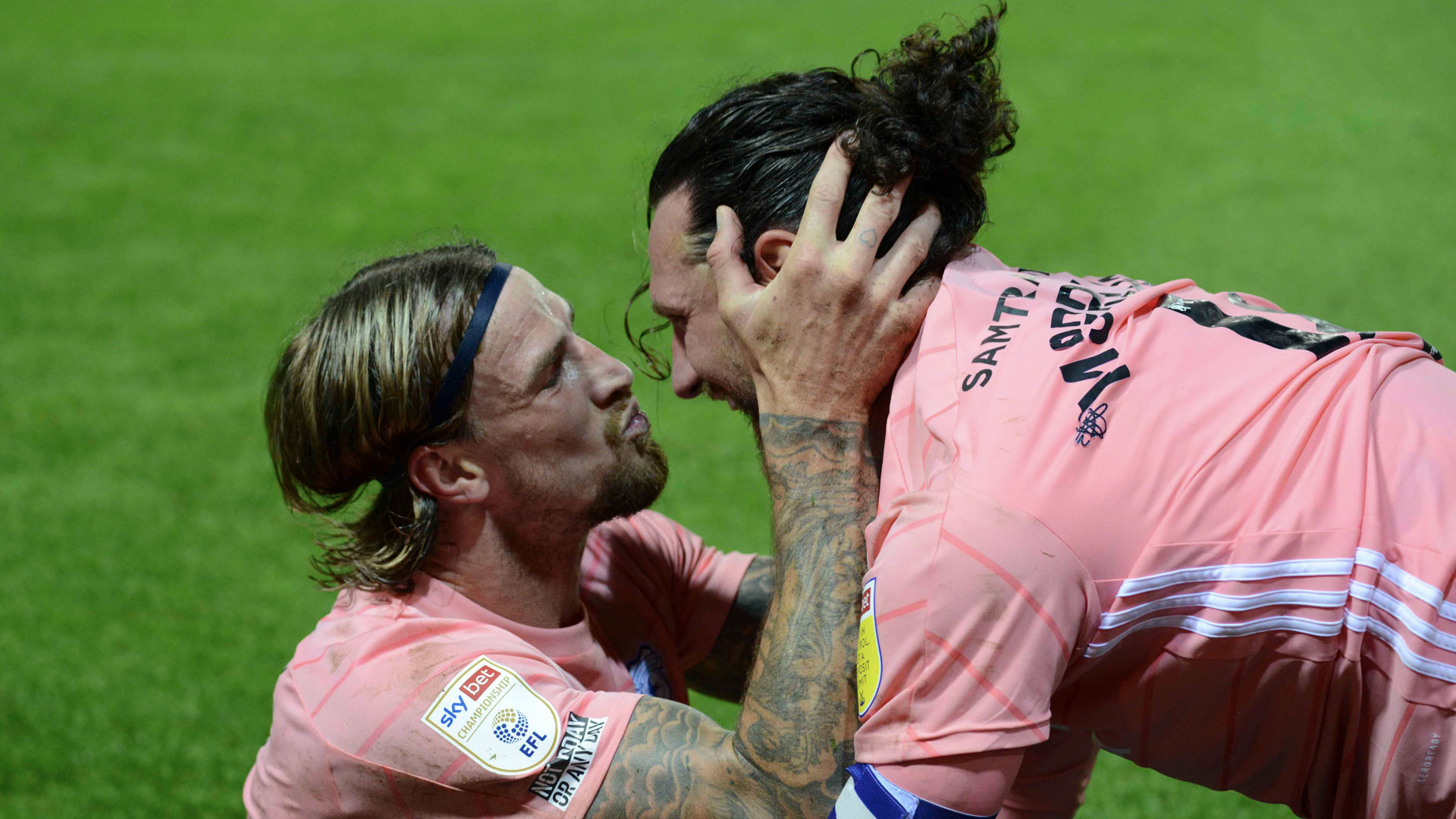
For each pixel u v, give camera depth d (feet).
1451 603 5.55
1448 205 36.40
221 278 32.04
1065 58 57.62
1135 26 64.28
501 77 55.42
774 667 6.52
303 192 39.78
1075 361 5.98
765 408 6.64
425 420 7.55
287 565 18.63
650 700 7.27
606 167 41.88
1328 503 5.72
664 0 72.49
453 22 67.51
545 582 8.23
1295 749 6.28
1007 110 7.09
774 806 6.56
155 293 30.91
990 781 5.51
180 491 21.04
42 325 28.73
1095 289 7.12
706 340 7.24
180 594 17.74
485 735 6.93
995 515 5.45
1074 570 5.50
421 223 36.35
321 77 55.36
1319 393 5.98
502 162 42.96
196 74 55.47
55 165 42.39
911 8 67.31
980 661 5.43
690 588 9.70
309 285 31.53
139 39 62.39
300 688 7.41
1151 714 6.34
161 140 45.50
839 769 6.42
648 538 9.48
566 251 33.40
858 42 59.21
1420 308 28.84
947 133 6.60
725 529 18.80
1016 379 5.93
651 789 6.84
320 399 7.76
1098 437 5.68
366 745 7.00
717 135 6.94
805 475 6.56
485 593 8.05
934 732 5.52
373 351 7.56
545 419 7.70
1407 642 5.61
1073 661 5.90
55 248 34.32
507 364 7.57
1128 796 12.54
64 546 19.07
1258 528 5.70
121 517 20.07
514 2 73.15
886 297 6.47
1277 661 5.88
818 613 6.44
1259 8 67.82
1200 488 5.69
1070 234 34.53
